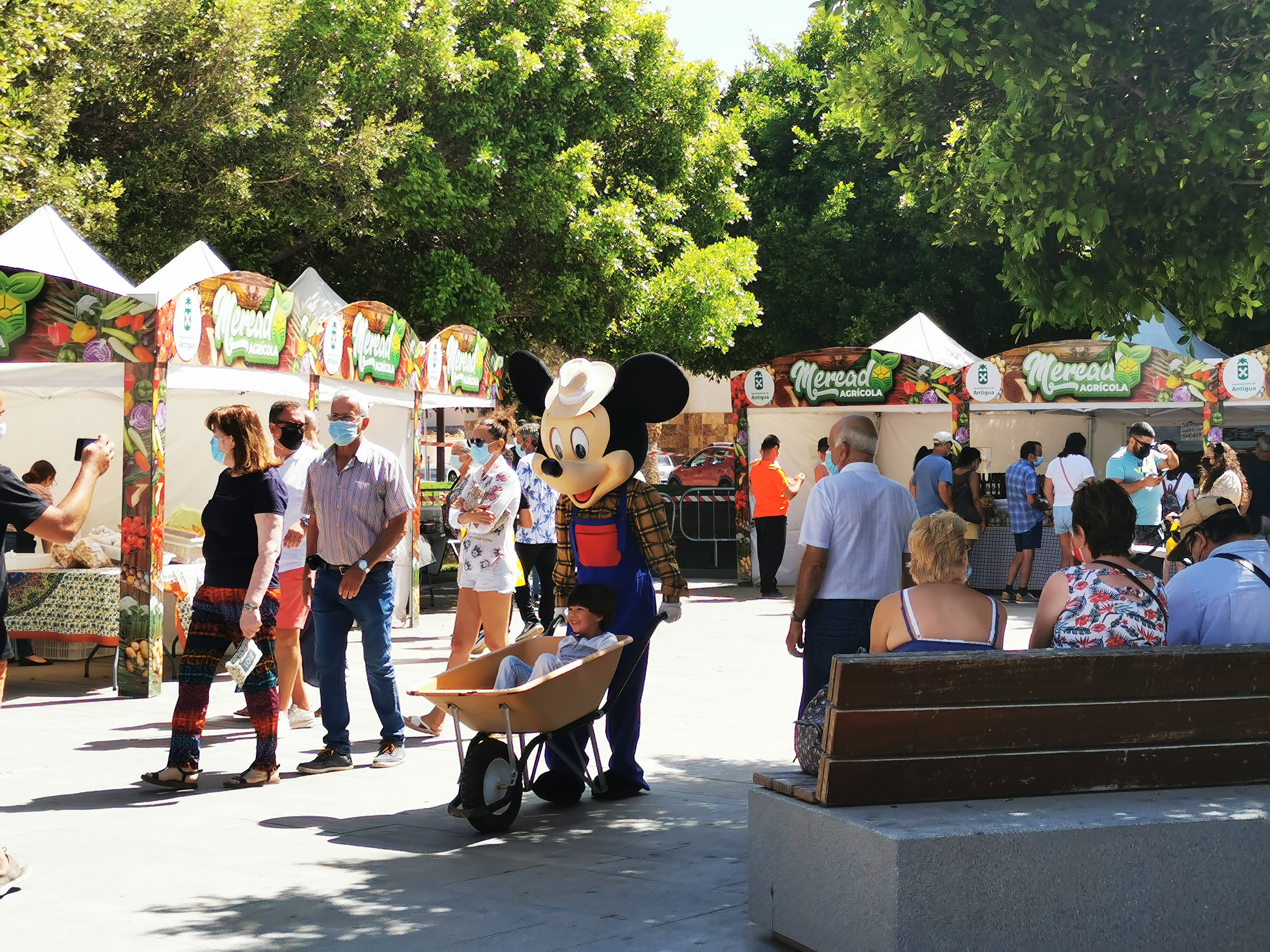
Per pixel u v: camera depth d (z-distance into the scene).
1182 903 4.22
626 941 4.61
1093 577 4.99
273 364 11.61
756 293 26.94
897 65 7.94
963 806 4.32
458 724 6.18
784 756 7.83
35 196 14.78
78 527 5.12
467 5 20.50
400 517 7.42
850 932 4.16
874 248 26.11
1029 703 4.37
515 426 15.02
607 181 22.23
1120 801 4.41
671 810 6.54
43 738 8.49
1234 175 6.12
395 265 20.16
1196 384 16.92
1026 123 5.96
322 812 6.53
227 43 17.17
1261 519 13.35
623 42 22.09
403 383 14.09
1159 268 6.49
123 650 10.18
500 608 8.52
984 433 20.77
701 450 37.94
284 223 18.47
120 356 10.20
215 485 13.91
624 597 6.76
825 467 18.28
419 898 5.12
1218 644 5.09
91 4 16.12
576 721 6.33
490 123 19.58
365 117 18.88
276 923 4.82
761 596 18.08
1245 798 4.45
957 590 5.05
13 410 14.14
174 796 6.86
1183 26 5.85
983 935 4.04
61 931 4.73
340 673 7.54
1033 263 6.45
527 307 21.16
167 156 17.00
